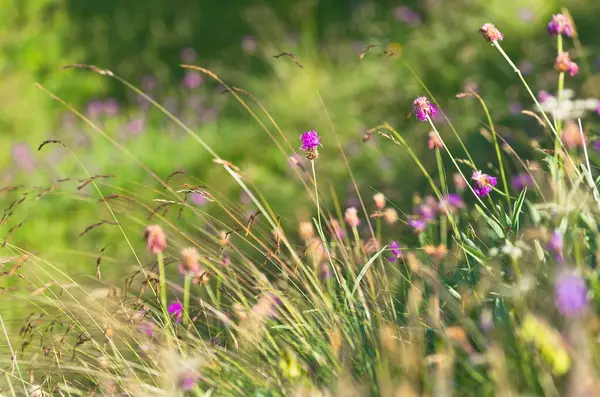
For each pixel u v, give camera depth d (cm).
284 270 575
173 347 540
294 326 536
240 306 552
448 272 525
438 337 464
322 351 515
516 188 695
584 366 356
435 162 1080
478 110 1234
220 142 1323
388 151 1178
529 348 415
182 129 1386
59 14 1884
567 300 381
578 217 483
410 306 478
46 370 590
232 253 627
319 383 498
